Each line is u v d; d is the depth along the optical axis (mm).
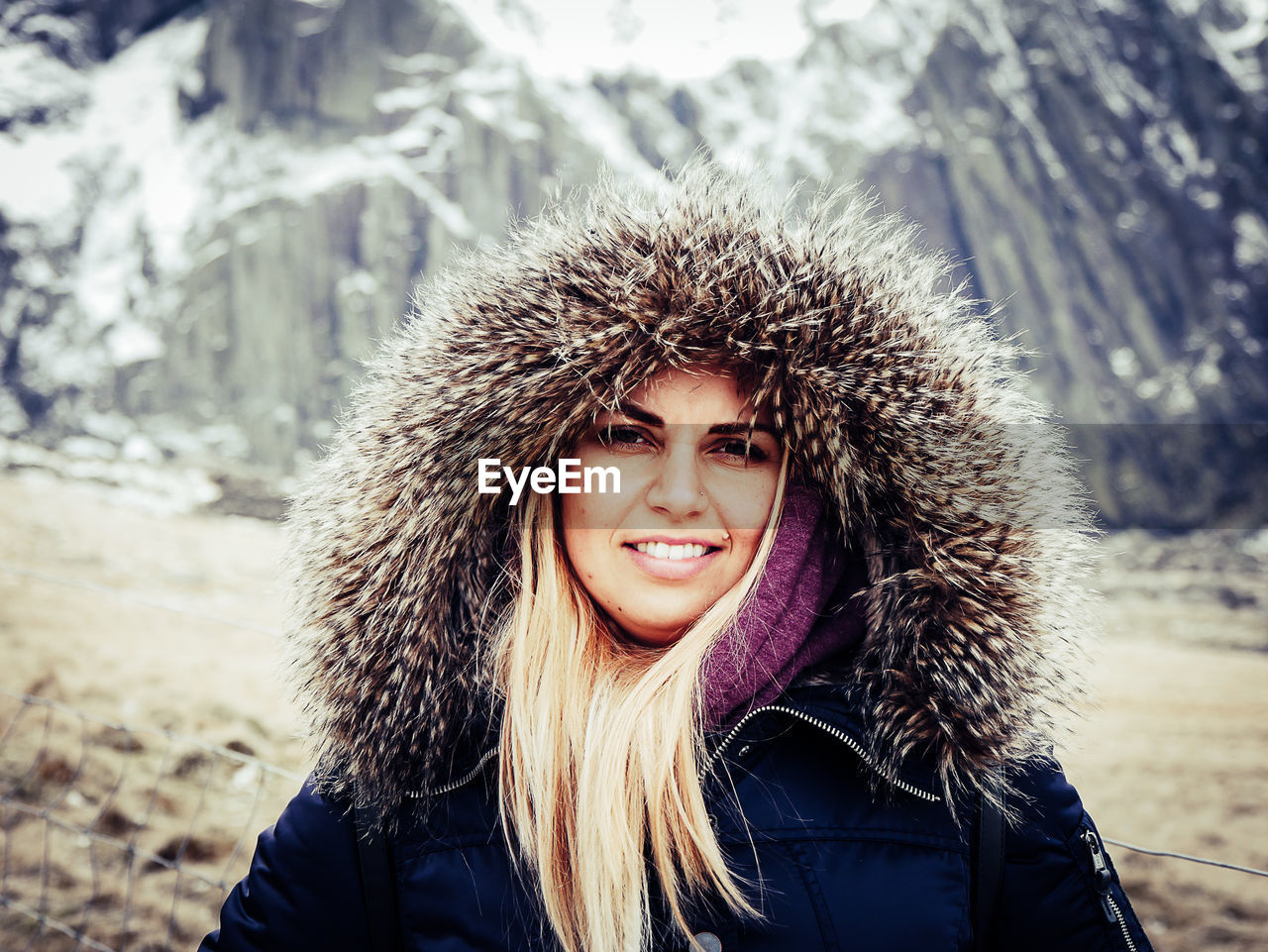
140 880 3141
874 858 845
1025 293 26578
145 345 22750
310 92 28781
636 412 883
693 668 867
